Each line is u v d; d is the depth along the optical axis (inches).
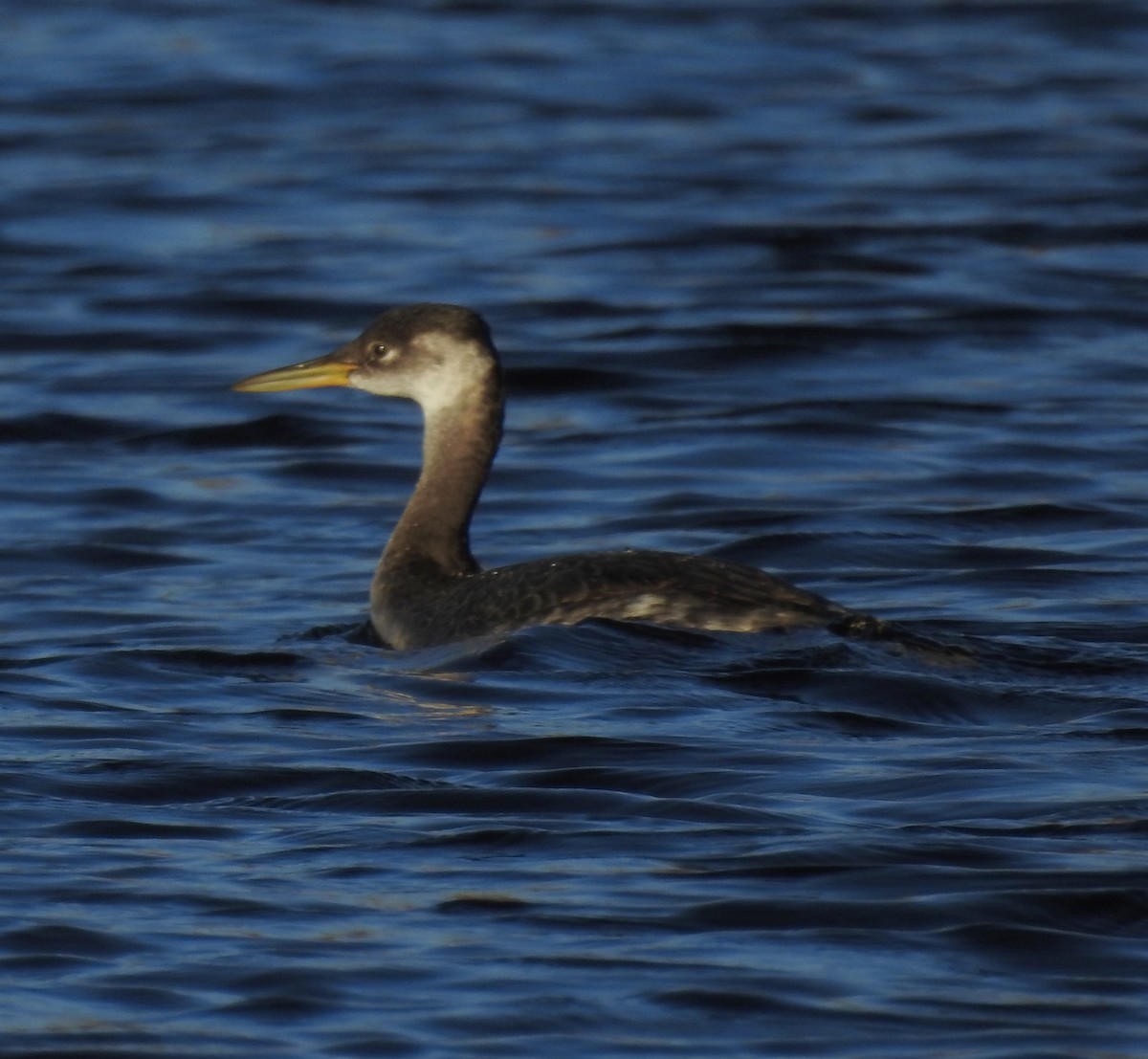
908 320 908.0
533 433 775.7
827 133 1251.8
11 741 454.0
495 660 493.7
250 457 750.5
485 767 434.0
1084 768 422.3
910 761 428.8
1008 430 765.3
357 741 452.1
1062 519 663.1
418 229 1065.5
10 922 353.1
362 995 327.9
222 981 332.8
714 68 1400.1
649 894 363.9
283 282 972.6
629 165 1182.3
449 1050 310.3
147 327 912.9
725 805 405.1
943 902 357.1
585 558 526.3
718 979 331.6
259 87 1336.1
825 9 1547.7
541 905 359.3
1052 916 352.5
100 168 1165.7
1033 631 539.2
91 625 565.6
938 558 624.1
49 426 781.9
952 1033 315.0
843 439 759.7
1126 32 1501.0
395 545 576.7
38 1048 310.7
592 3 1550.2
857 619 501.4
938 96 1333.7
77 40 1446.9
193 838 394.9
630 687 478.3
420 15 1528.1
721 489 703.7
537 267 999.6
